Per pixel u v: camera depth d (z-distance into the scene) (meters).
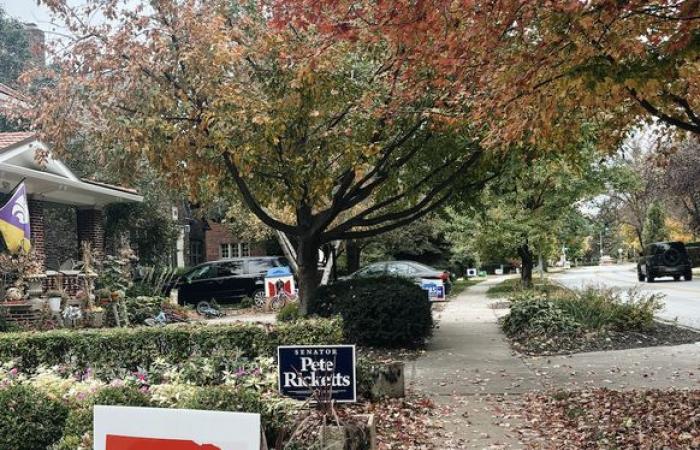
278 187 10.87
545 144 8.12
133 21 10.38
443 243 35.31
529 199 22.53
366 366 7.81
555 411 7.11
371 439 4.59
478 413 7.17
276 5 6.51
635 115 7.67
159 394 5.22
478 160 11.96
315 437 4.48
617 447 5.71
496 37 5.85
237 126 9.76
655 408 6.86
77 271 17.81
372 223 13.00
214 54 9.75
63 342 7.73
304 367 5.70
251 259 25.91
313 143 10.59
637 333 12.24
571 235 25.48
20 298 14.45
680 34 5.49
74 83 10.60
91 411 4.38
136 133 9.83
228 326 7.72
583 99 6.19
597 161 20.86
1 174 14.82
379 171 12.46
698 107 7.55
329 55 9.52
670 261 32.59
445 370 9.69
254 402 4.56
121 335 7.69
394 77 8.58
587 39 5.63
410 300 11.56
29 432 4.91
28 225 14.41
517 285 26.52
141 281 22.92
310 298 12.52
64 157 13.04
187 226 32.25
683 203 37.34
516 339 12.46
